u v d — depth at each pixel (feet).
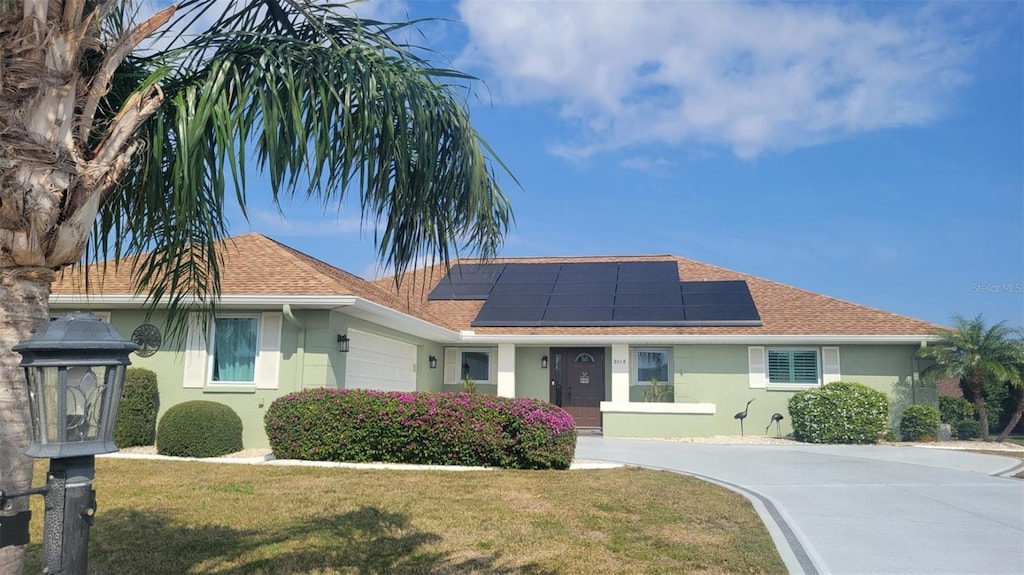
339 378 48.47
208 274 17.98
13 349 10.20
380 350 56.75
